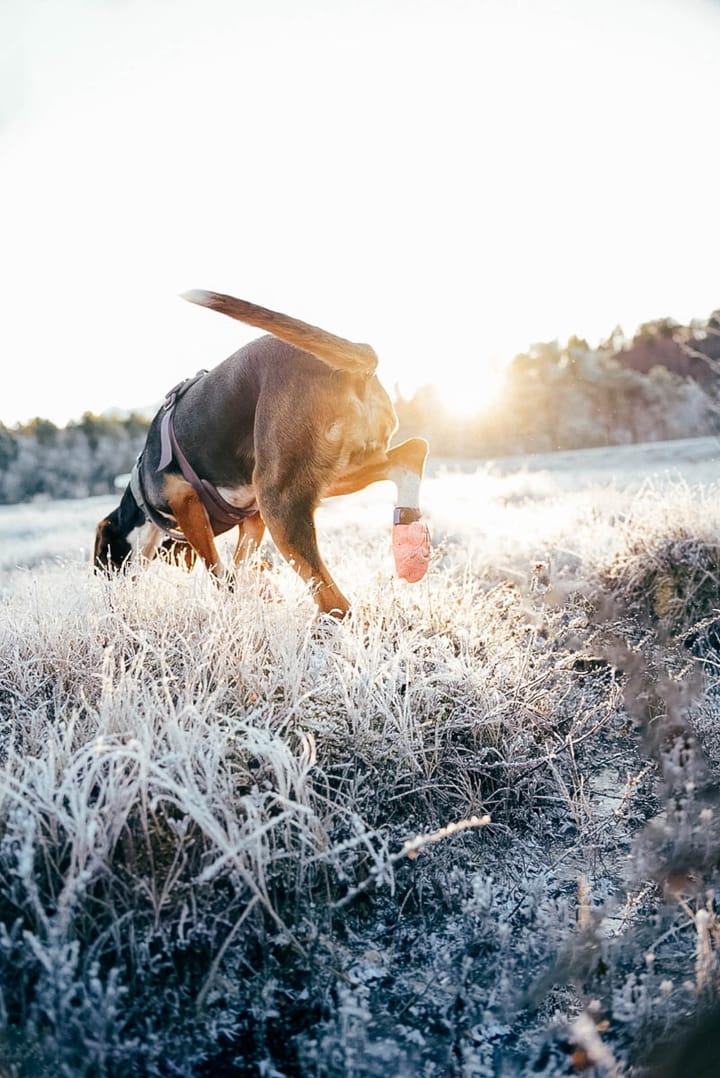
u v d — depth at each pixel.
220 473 1.64
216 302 1.34
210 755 0.94
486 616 1.47
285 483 1.48
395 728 1.12
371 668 1.18
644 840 1.00
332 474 1.50
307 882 0.93
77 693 1.22
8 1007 0.77
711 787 1.09
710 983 0.75
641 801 1.16
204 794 0.92
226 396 1.58
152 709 1.02
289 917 0.90
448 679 1.20
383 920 0.96
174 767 0.94
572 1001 0.82
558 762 1.22
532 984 0.83
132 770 0.90
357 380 1.47
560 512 2.70
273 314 1.35
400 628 1.32
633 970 0.84
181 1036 0.79
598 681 1.43
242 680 1.17
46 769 0.89
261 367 1.52
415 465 1.54
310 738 0.99
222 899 0.88
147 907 0.86
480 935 0.88
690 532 1.93
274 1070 0.75
